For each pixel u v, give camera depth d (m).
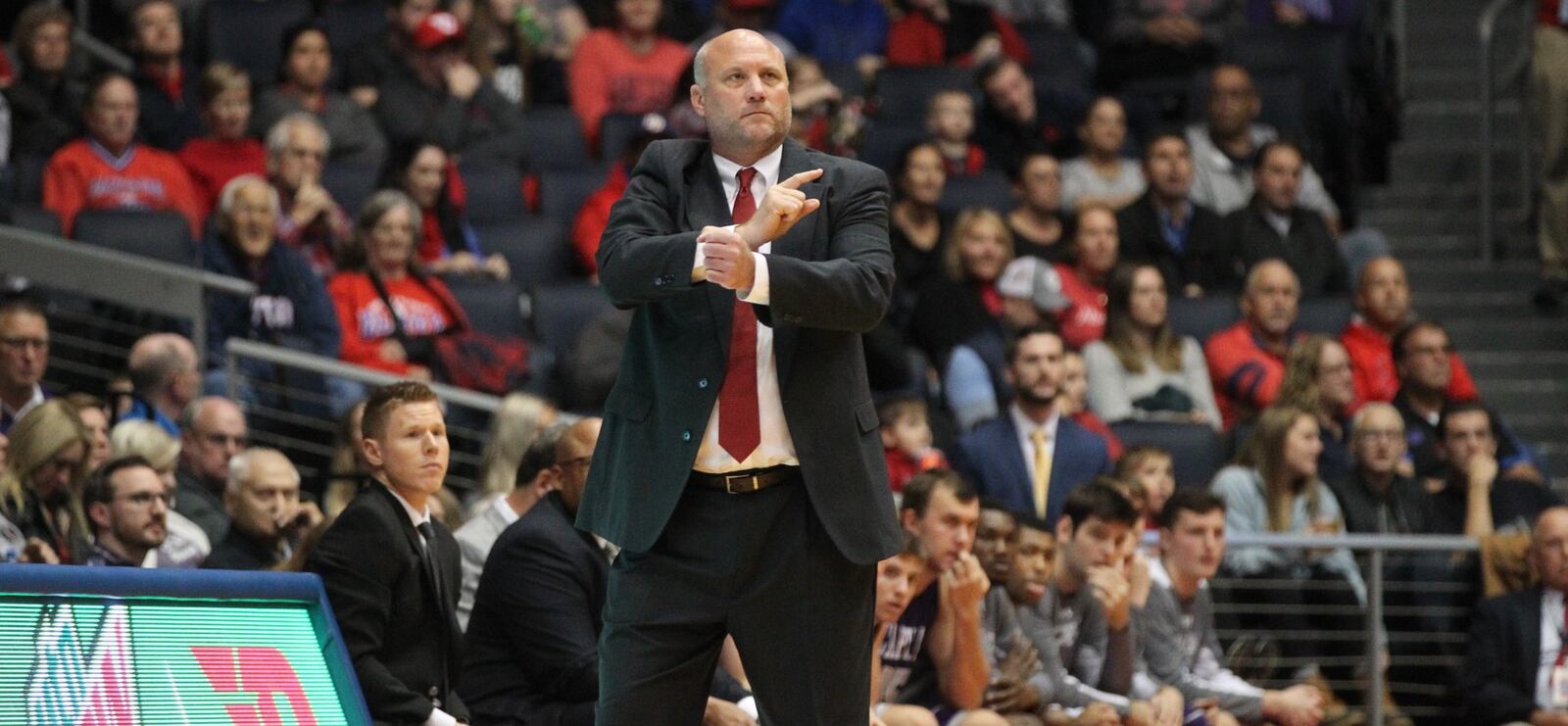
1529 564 23.08
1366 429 24.98
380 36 32.91
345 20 35.38
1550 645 22.58
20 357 21.59
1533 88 34.00
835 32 36.97
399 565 15.02
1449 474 25.78
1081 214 29.45
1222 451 26.45
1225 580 23.28
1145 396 27.23
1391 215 36.16
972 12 37.94
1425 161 37.06
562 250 30.31
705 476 10.72
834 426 10.69
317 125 28.27
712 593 10.72
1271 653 22.89
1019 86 34.09
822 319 10.19
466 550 18.19
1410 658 23.62
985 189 31.78
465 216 30.27
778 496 10.71
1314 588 23.34
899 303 29.45
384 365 25.59
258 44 34.81
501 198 31.11
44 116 30.05
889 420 24.59
